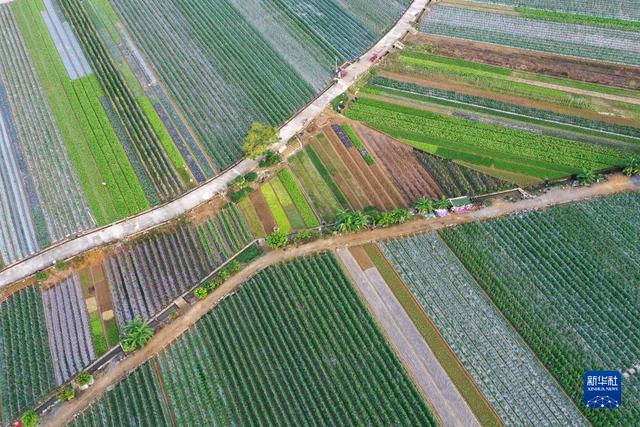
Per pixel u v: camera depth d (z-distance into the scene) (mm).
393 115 89625
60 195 80875
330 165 83188
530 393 59844
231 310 67125
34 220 78000
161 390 61281
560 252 71250
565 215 75250
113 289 70312
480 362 62312
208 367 62750
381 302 67750
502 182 79750
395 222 74750
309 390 60438
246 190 79750
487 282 68562
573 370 60750
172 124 89688
